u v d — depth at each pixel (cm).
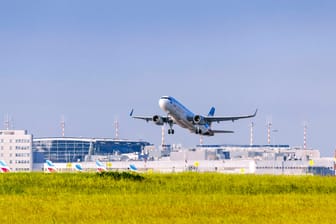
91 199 10806
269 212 9325
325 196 11575
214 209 9619
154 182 13788
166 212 9256
